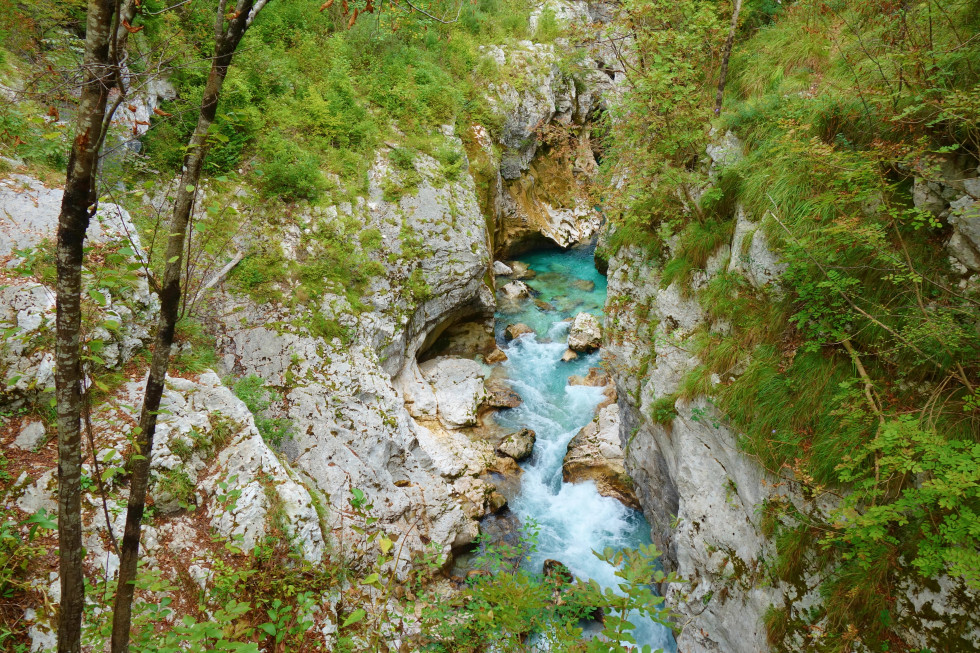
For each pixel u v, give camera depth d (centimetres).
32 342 602
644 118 799
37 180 804
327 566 677
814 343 579
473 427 1248
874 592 493
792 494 587
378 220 1251
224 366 948
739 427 645
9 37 827
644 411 891
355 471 916
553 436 1248
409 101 1486
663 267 907
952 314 497
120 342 700
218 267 991
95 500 557
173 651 305
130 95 251
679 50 811
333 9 1554
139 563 554
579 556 977
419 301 1238
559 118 2061
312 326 1021
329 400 968
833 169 579
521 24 2078
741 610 641
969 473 382
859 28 727
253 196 1102
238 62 1234
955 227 515
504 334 1605
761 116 736
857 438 519
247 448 695
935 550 421
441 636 589
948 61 534
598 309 1706
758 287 679
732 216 769
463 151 1523
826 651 521
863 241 525
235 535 610
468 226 1368
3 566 471
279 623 444
